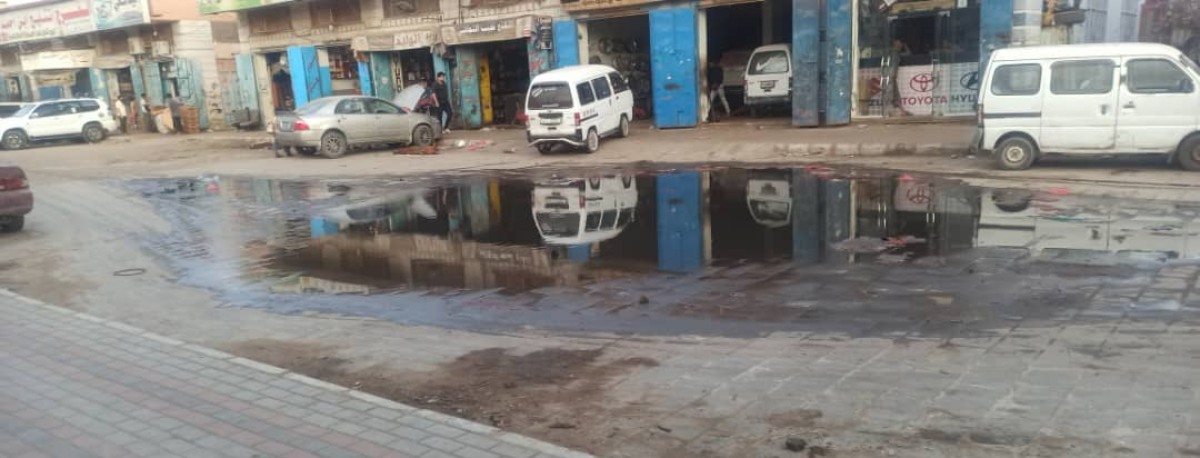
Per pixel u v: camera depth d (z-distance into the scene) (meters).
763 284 7.24
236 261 9.35
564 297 7.21
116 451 4.16
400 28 25.97
